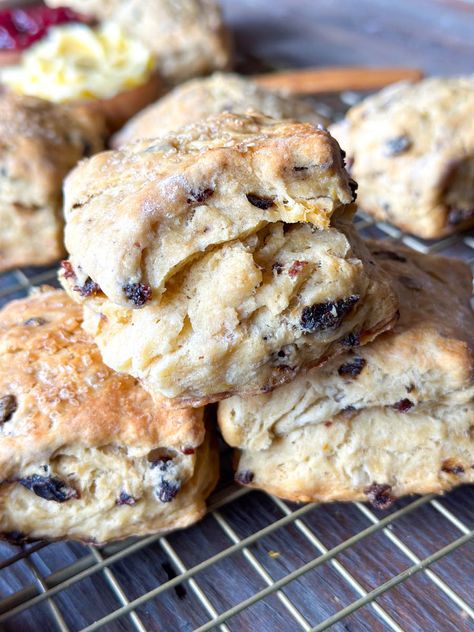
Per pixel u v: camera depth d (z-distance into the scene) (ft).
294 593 0.66
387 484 0.69
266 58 1.63
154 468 0.67
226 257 0.62
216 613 0.63
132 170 0.66
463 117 1.02
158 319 0.62
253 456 0.71
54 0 1.73
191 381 0.63
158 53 1.50
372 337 0.67
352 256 0.64
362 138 1.06
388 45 1.65
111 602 0.66
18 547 0.70
